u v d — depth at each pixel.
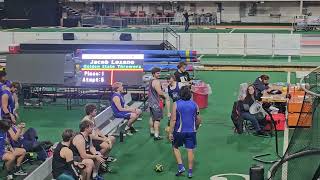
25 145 10.85
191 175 10.18
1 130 9.84
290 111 13.65
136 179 10.12
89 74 16.84
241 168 10.70
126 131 13.48
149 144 12.59
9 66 17.17
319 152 6.40
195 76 22.88
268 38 29.09
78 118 15.67
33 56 17.06
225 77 22.67
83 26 44.59
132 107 14.54
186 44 30.09
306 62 25.97
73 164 8.52
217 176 10.22
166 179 10.10
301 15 43.06
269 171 9.61
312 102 7.41
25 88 17.47
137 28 41.19
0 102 12.80
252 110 13.29
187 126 9.99
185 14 38.97
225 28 42.22
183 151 11.97
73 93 17.78
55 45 26.75
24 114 16.23
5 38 32.41
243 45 29.47
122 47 26.52
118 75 16.72
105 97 17.58
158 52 23.88
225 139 13.02
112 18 44.00
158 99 12.91
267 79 15.18
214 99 18.14
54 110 16.81
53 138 13.27
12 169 10.02
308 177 6.65
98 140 10.53
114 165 10.99
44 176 9.17
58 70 16.92
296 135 7.44
